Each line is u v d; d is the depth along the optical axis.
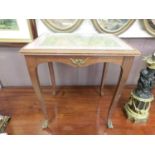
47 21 1.12
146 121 1.15
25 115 1.21
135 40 1.23
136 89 1.09
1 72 1.42
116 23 1.13
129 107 1.16
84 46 0.79
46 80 1.50
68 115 1.21
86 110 1.26
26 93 1.46
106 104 1.33
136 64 1.38
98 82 1.52
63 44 0.82
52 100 1.37
